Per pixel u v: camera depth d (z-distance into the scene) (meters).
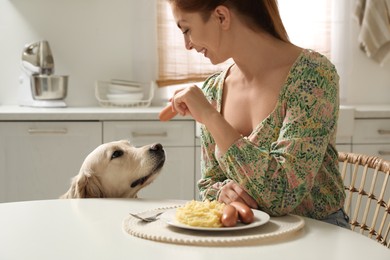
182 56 3.77
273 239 1.15
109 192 2.00
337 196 1.47
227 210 1.20
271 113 1.42
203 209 1.22
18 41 3.71
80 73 3.76
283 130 1.37
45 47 3.48
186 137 3.27
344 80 3.92
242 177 1.31
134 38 3.77
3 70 3.72
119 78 3.79
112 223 1.29
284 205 1.32
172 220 1.23
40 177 3.23
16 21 3.70
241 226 1.19
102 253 1.07
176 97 1.37
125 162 2.01
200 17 1.39
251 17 1.44
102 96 3.77
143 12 3.75
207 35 1.41
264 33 1.45
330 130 1.39
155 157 2.04
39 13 3.70
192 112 1.34
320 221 1.33
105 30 3.75
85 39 3.75
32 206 1.46
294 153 1.33
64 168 3.24
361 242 1.15
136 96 3.64
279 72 1.44
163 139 3.26
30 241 1.15
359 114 3.36
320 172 1.46
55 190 3.25
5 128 3.18
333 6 3.87
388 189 3.33
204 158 1.61
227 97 1.58
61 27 3.72
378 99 4.00
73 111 3.23
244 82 1.53
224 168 1.48
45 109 3.39
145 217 1.31
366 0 3.84
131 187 2.05
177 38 3.77
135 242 1.14
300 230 1.24
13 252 1.08
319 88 1.38
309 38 3.83
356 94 3.98
